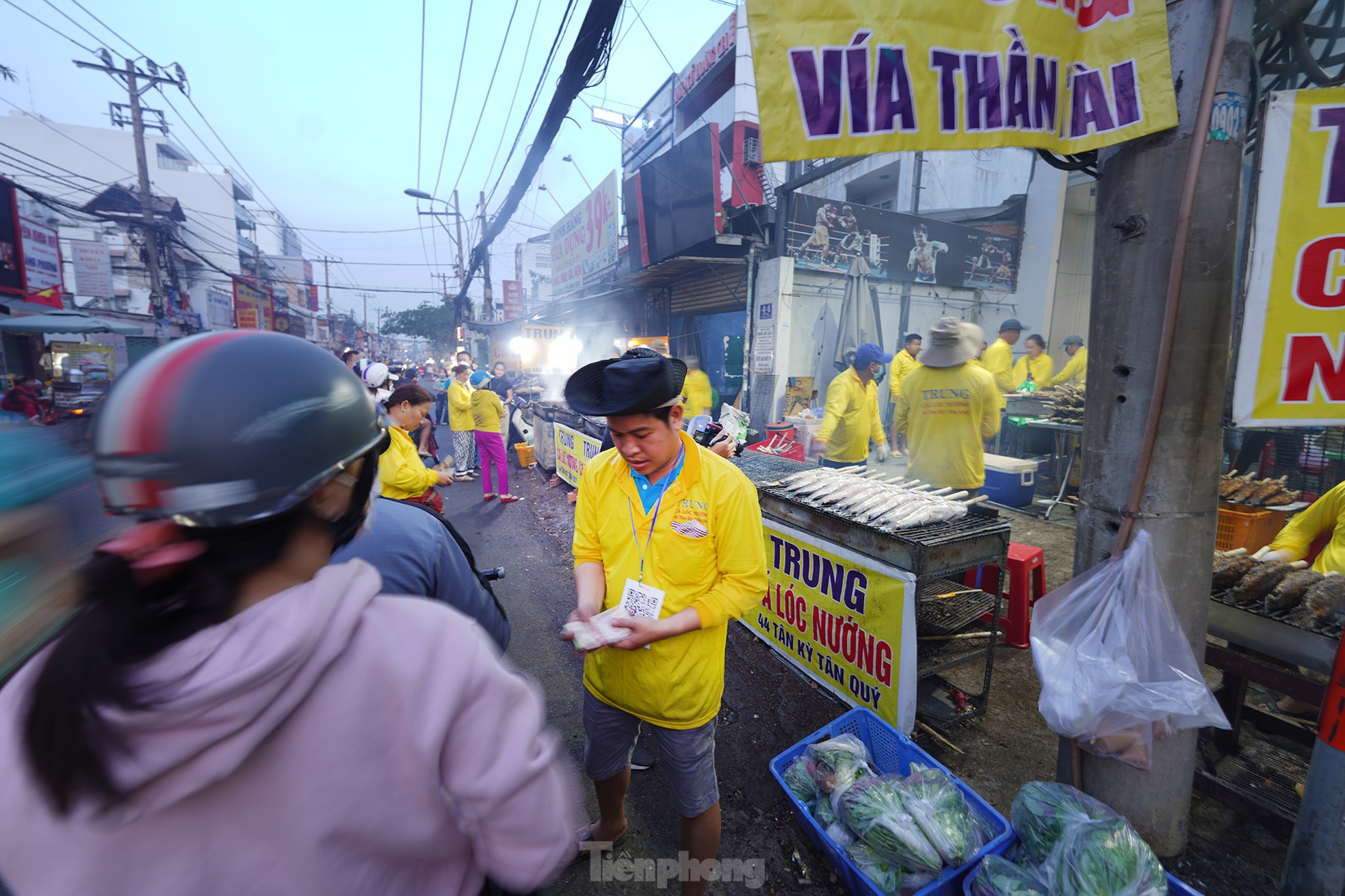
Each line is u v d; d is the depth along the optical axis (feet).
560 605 13.80
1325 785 4.95
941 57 4.82
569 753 8.81
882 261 32.09
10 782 1.62
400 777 1.91
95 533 1.71
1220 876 6.36
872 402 16.43
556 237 57.06
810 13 4.69
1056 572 14.71
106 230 77.97
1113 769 5.97
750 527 5.30
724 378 33.22
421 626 2.03
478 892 2.43
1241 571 7.45
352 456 1.99
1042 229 35.86
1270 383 5.20
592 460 5.97
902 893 5.65
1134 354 5.60
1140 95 5.00
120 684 1.51
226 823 1.74
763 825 7.32
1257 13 6.32
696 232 30.50
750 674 10.43
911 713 8.07
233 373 1.76
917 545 7.81
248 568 1.73
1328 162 4.89
